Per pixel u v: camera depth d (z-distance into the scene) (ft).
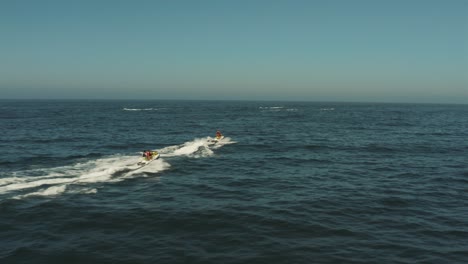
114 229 51.96
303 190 75.66
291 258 43.57
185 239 48.73
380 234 51.67
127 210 59.88
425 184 81.76
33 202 62.39
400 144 152.15
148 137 170.30
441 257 44.75
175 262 42.04
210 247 46.32
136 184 77.05
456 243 49.11
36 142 144.66
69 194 67.72
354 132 204.23
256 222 55.42
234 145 145.38
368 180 85.40
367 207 64.13
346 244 48.01
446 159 115.85
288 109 580.71
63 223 53.72
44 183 74.54
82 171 87.04
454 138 177.37
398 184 81.56
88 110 450.30
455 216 60.08
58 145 136.98
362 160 113.09
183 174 88.53
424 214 60.85
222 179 84.74
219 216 57.88
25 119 275.39
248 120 306.55
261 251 45.32
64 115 335.06
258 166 101.71
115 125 234.79
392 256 44.80
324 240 49.16
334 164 106.01
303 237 50.03
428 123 284.41
